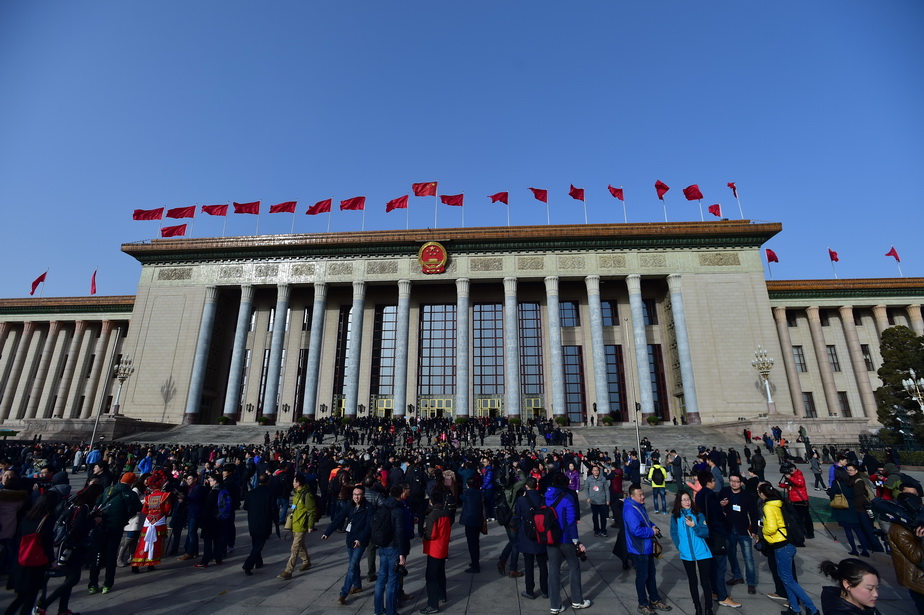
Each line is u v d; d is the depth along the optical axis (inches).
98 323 2544.3
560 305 2190.0
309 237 2113.7
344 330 2222.0
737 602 330.6
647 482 964.6
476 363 2140.7
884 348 1408.7
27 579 269.4
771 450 1280.8
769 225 1985.7
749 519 345.1
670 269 2020.2
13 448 1101.1
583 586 367.9
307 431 1662.2
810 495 815.7
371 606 326.6
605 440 1551.4
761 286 1973.4
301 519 396.8
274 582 378.3
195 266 2190.0
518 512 353.1
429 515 327.9
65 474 465.4
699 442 1464.1
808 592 355.3
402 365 1980.8
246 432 1749.5
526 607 325.4
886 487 446.6
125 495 373.4
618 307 2162.9
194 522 455.8
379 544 299.6
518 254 2084.2
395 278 2087.8
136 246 2177.7
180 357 2054.6
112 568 356.8
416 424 1713.8
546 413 2025.1
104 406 2357.3
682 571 411.2
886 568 409.7
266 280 2139.5
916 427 1258.6
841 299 2122.3
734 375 1875.0
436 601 313.0
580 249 2070.6
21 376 2480.3
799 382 2025.1
